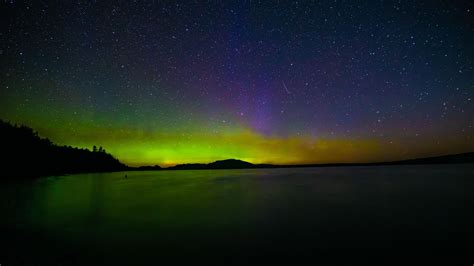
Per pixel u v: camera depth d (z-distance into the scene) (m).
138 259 5.35
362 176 32.28
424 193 14.73
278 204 11.76
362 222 8.23
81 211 10.48
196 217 9.23
